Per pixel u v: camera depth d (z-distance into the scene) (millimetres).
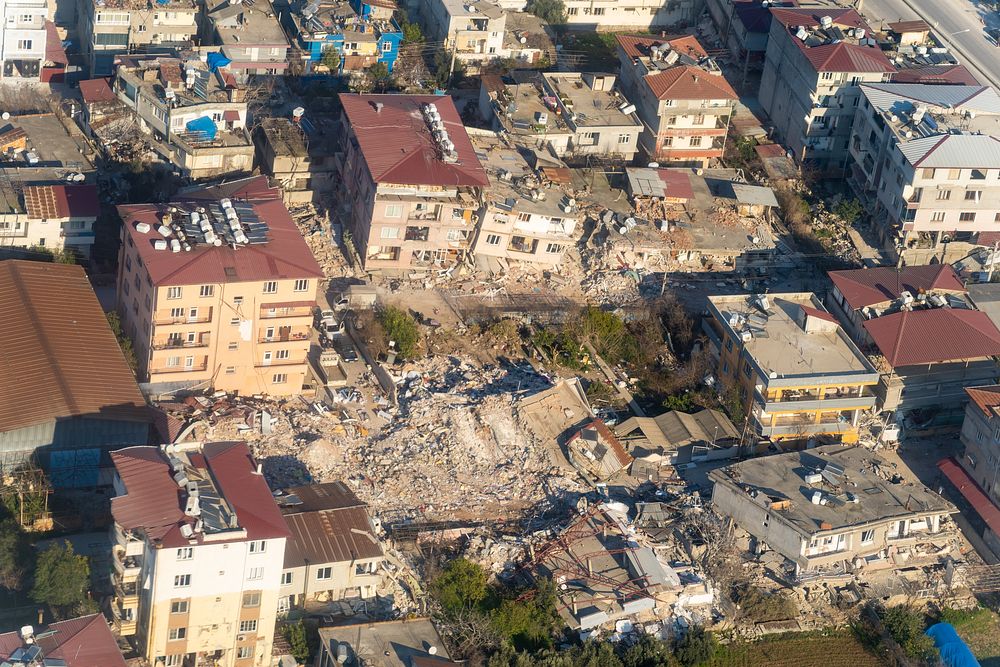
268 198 188125
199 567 144250
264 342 176625
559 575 165000
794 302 197625
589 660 157000
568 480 176500
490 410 182375
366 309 193250
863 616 170375
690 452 183750
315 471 171500
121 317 183500
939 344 191625
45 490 162375
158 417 170625
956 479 183875
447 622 157750
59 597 150500
